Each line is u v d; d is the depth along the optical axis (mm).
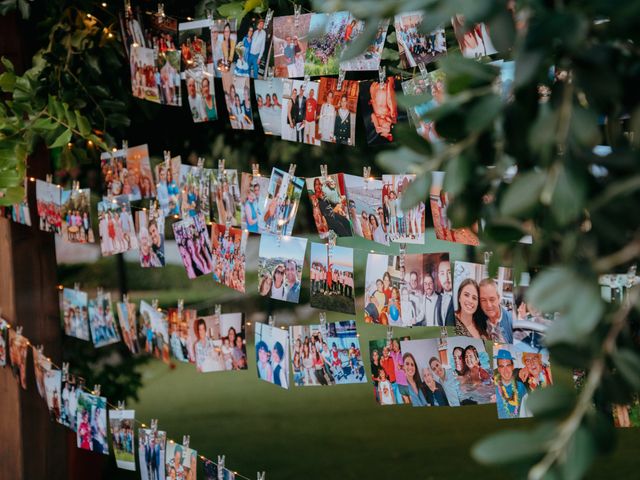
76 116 3086
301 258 2666
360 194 2488
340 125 2469
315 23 2471
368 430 5496
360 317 5578
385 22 2301
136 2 3258
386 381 2549
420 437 5344
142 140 4191
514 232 926
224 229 2908
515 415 2273
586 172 792
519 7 782
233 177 2873
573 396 793
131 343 3342
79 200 3355
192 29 2885
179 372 6445
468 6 786
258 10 2635
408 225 2375
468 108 894
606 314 854
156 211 3203
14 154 3070
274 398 6102
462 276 2322
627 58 856
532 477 731
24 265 3506
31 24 3402
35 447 3529
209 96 2883
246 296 5727
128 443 3230
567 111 803
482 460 763
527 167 943
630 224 825
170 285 5965
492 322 2273
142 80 3113
